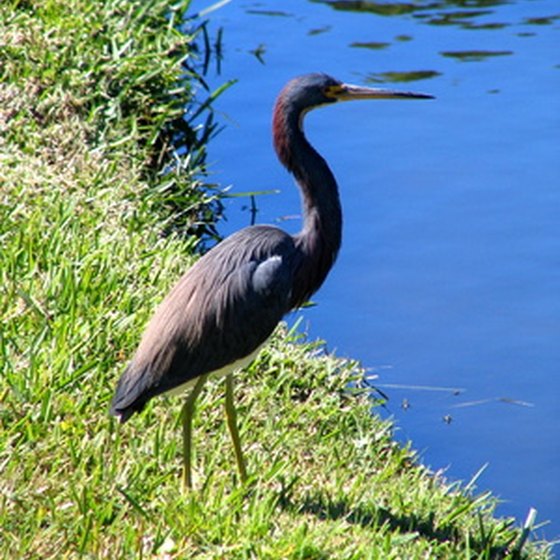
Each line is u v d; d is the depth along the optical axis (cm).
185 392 1150
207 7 2316
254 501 978
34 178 1391
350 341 1370
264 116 1880
